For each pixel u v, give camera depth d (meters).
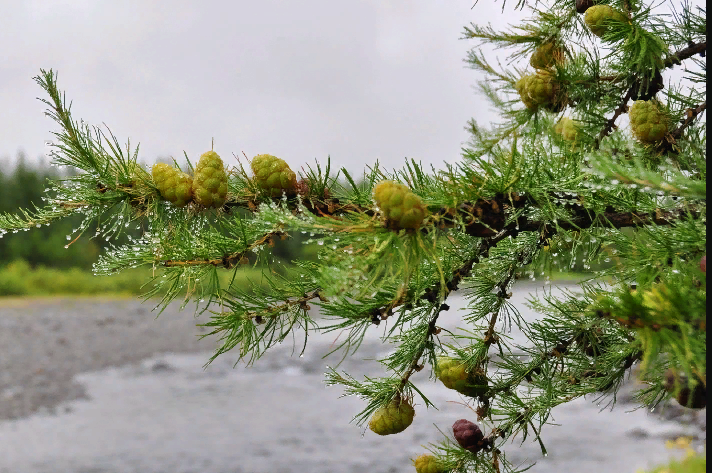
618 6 0.74
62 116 0.63
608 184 0.63
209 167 0.63
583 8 0.75
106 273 0.64
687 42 0.72
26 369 2.93
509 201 0.63
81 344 3.54
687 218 0.60
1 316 4.58
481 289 0.72
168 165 0.64
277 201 0.64
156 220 0.64
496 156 0.65
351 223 0.60
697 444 1.54
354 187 0.63
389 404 0.68
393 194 0.59
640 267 0.60
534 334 0.71
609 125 0.73
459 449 0.71
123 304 5.43
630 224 0.63
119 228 0.64
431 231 0.60
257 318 0.63
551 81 0.74
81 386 2.71
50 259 7.45
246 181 0.65
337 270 0.58
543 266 0.71
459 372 0.70
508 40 0.79
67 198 0.64
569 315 0.70
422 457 0.71
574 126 0.73
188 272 0.64
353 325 0.64
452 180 0.62
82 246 7.66
